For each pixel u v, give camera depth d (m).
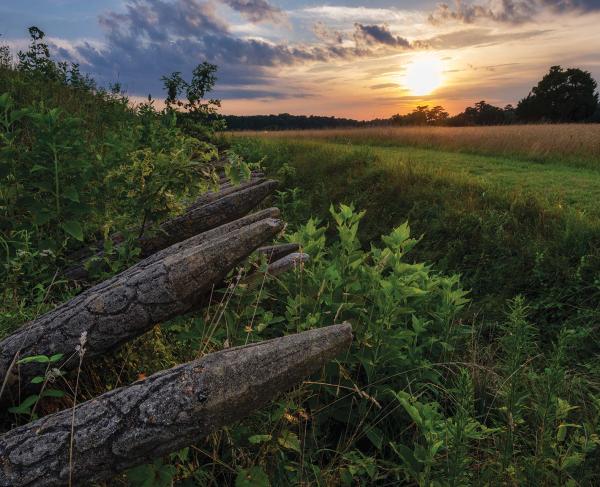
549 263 5.71
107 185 3.97
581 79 76.31
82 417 1.67
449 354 3.64
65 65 11.43
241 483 2.05
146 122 7.71
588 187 9.31
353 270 3.68
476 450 2.73
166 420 1.59
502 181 10.13
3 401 2.20
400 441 2.84
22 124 5.91
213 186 3.73
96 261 3.37
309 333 1.79
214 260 2.13
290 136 30.58
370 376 2.89
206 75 12.74
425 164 11.63
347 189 9.69
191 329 2.89
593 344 4.44
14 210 3.97
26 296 3.00
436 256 6.74
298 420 2.53
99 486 1.98
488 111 89.06
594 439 2.34
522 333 2.75
